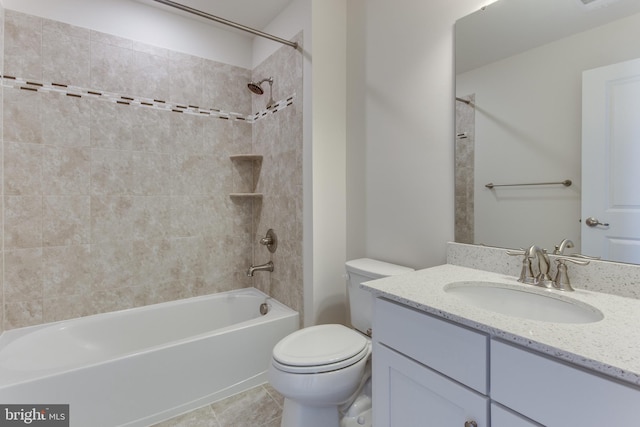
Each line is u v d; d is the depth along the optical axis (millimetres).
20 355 1530
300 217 2010
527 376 681
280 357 1273
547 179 1137
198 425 1521
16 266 1722
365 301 1583
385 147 1742
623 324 736
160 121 2145
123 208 2031
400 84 1646
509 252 1183
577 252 1069
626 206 966
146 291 2121
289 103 2088
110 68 1966
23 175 1729
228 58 2418
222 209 2418
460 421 812
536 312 1015
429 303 891
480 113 1317
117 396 1439
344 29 1998
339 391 1243
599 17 1010
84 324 1858
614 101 984
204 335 1699
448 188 1438
